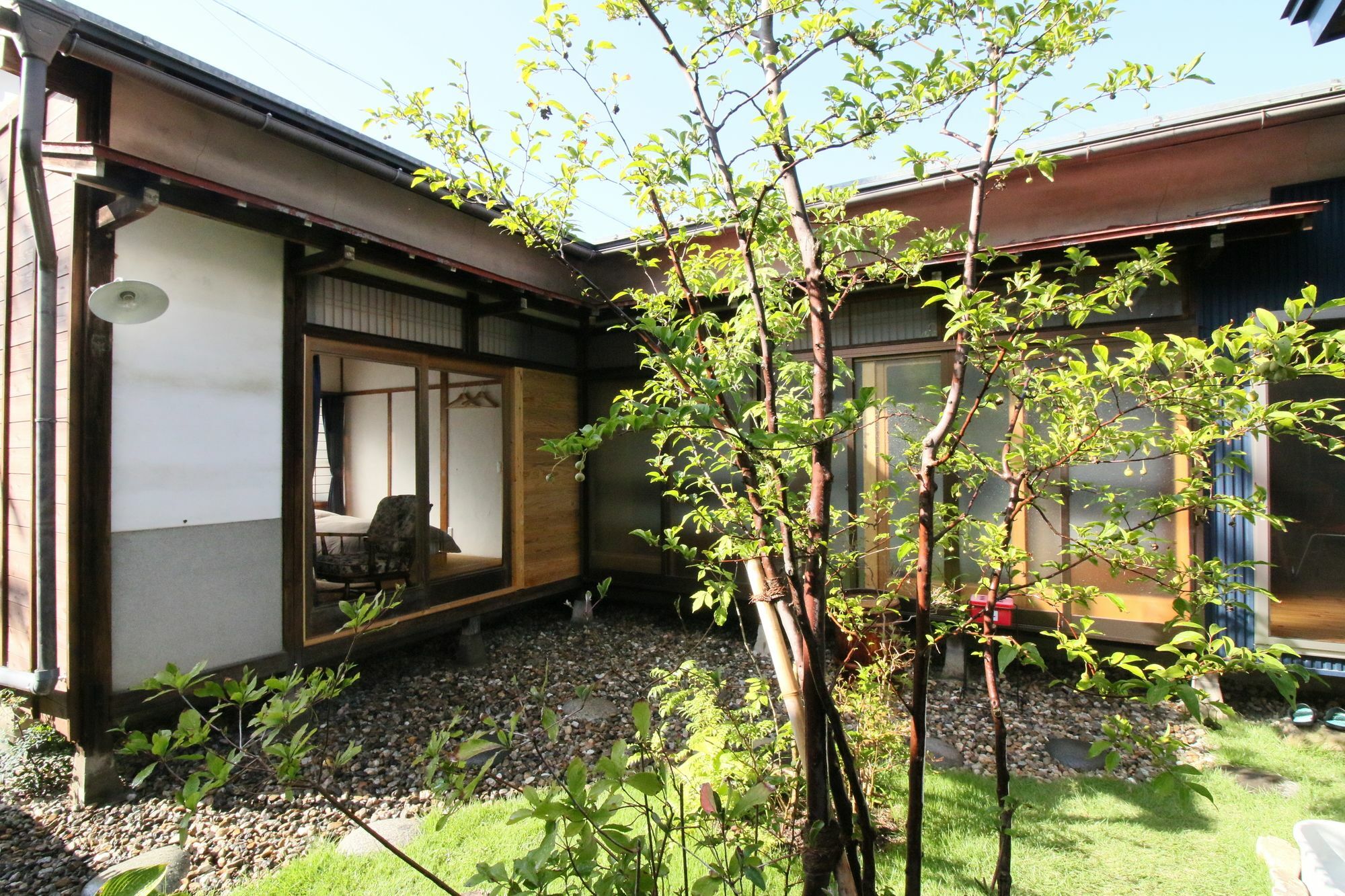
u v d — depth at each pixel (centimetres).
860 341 531
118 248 347
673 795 221
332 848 279
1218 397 117
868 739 266
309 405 435
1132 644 447
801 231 135
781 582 128
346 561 532
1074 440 154
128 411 349
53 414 321
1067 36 130
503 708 436
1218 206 476
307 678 135
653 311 186
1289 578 436
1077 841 263
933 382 505
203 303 382
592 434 94
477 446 698
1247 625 430
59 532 332
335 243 403
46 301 317
